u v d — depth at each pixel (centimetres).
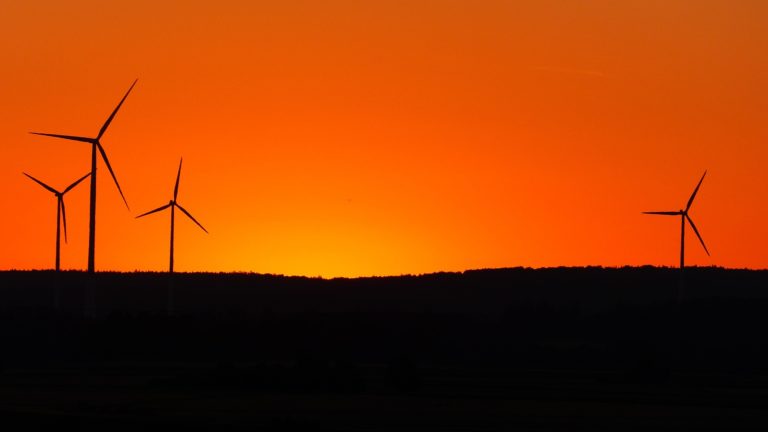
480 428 19312
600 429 19362
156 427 18575
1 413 19675
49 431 18250
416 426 19438
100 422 19000
